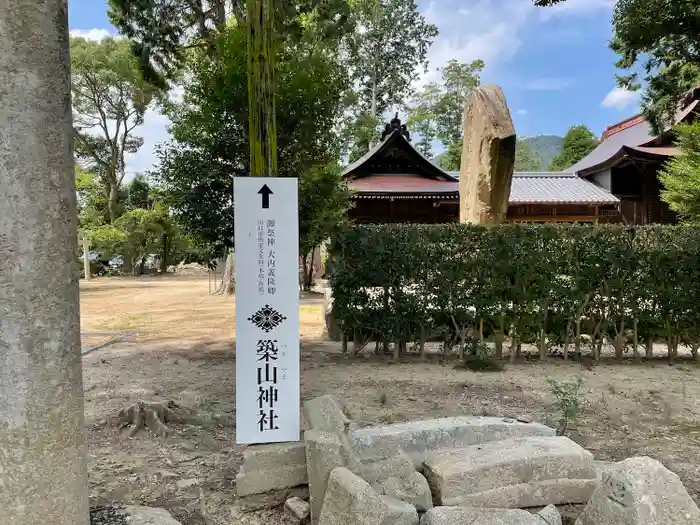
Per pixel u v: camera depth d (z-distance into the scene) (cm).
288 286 330
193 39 1044
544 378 612
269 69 393
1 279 197
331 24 991
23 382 199
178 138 758
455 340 719
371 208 2206
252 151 394
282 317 328
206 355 778
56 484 207
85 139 3456
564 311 698
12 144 196
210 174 750
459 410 485
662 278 697
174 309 1409
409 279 700
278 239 328
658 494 232
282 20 803
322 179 817
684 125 1415
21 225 199
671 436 424
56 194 207
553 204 2144
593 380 606
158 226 3150
